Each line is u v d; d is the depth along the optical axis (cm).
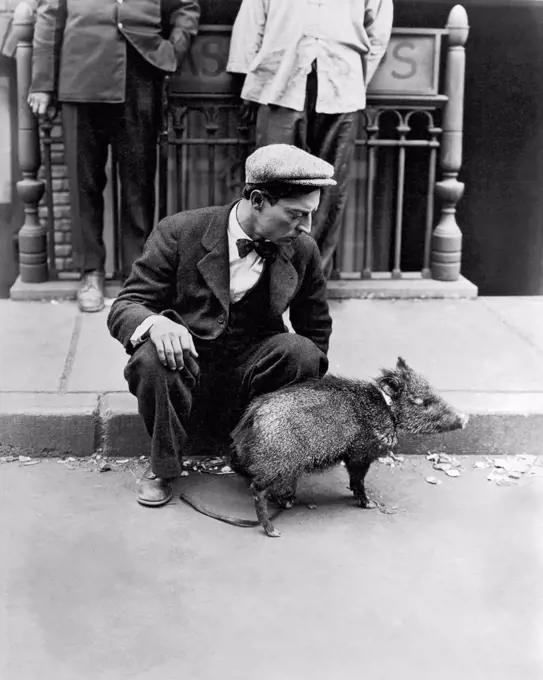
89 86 445
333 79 459
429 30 496
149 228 482
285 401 310
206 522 321
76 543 305
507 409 378
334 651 251
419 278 539
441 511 332
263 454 307
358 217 580
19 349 428
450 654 251
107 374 402
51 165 530
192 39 483
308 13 453
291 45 454
